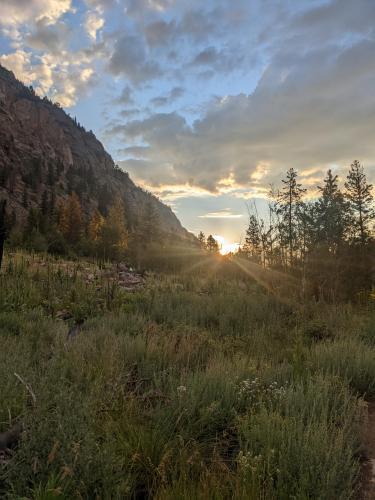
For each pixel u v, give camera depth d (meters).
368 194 24.47
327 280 14.20
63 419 2.78
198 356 5.73
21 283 11.27
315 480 2.58
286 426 3.15
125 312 9.76
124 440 3.01
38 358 4.90
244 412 3.86
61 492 2.23
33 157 160.38
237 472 2.74
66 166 191.12
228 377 4.33
